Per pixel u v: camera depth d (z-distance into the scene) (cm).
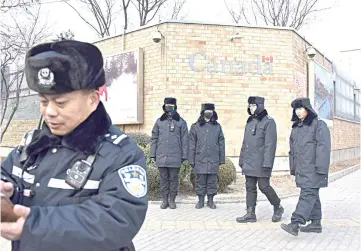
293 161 599
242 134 1227
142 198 156
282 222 669
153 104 1227
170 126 767
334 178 1357
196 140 784
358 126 2403
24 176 167
